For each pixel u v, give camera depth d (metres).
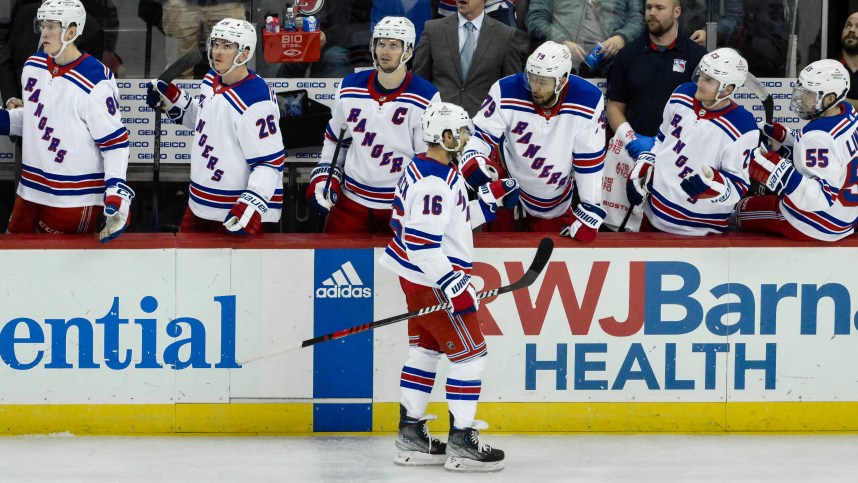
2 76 25.11
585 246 20.25
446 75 24.42
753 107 25.88
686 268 20.36
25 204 20.67
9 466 18.42
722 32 25.69
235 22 19.98
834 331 20.59
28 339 19.92
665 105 23.20
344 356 20.31
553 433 20.58
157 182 24.41
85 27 24.53
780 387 20.64
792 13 25.66
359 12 25.52
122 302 19.95
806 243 20.41
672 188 21.00
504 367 20.42
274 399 20.31
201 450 19.45
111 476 18.00
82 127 20.00
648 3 23.53
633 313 20.42
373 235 20.42
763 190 25.12
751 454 19.48
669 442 20.14
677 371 20.55
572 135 20.67
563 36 25.31
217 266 19.98
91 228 20.67
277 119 20.27
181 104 21.58
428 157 18.02
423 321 18.38
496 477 18.20
